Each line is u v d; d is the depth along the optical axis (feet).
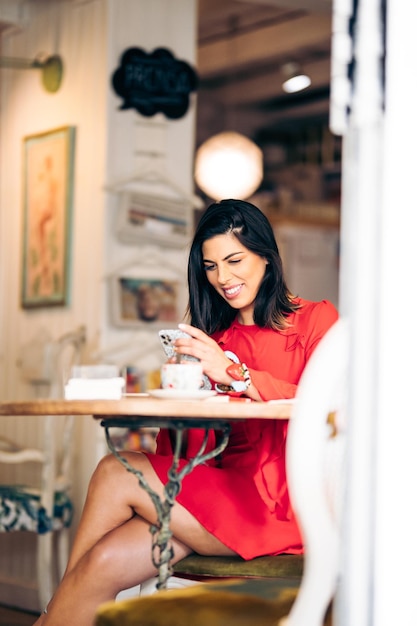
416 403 7.32
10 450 20.08
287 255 35.06
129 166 18.98
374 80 7.25
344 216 7.46
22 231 20.61
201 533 10.09
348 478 7.37
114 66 18.90
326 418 7.04
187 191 19.54
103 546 9.80
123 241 18.84
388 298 7.27
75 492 18.56
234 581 8.88
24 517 16.62
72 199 19.42
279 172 39.17
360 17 7.27
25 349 19.03
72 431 17.65
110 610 8.09
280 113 39.50
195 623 7.75
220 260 11.05
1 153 21.42
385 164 7.28
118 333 18.78
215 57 34.32
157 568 9.40
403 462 7.28
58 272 19.57
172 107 19.34
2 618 17.88
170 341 10.05
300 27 31.48
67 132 19.45
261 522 10.17
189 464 9.11
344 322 7.22
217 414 8.36
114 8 18.86
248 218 11.05
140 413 8.35
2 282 21.12
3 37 21.54
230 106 39.14
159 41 19.43
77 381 9.39
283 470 10.50
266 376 10.14
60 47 19.98
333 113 7.38
